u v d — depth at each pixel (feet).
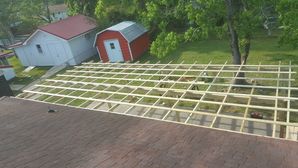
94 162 18.53
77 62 90.79
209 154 18.79
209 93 34.78
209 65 46.34
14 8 130.72
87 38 93.61
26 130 25.46
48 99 49.08
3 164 18.79
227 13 45.52
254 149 19.12
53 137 23.21
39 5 141.38
